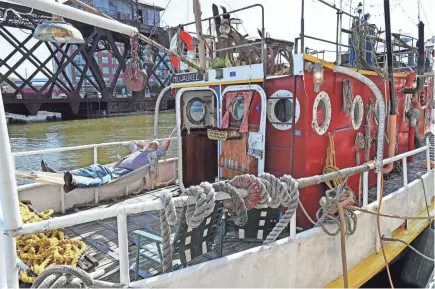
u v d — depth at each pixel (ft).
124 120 116.47
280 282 10.73
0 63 103.96
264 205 9.83
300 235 11.39
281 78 14.87
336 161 16.30
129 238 14.42
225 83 16.70
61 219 6.95
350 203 12.80
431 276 16.76
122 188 19.58
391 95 18.07
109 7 124.36
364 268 13.57
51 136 77.66
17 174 15.37
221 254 11.85
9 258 6.40
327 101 15.17
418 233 17.38
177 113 19.35
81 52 125.80
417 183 18.74
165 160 22.41
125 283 7.77
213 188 9.02
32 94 109.50
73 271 7.23
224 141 17.01
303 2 13.58
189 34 19.27
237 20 20.21
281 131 15.25
